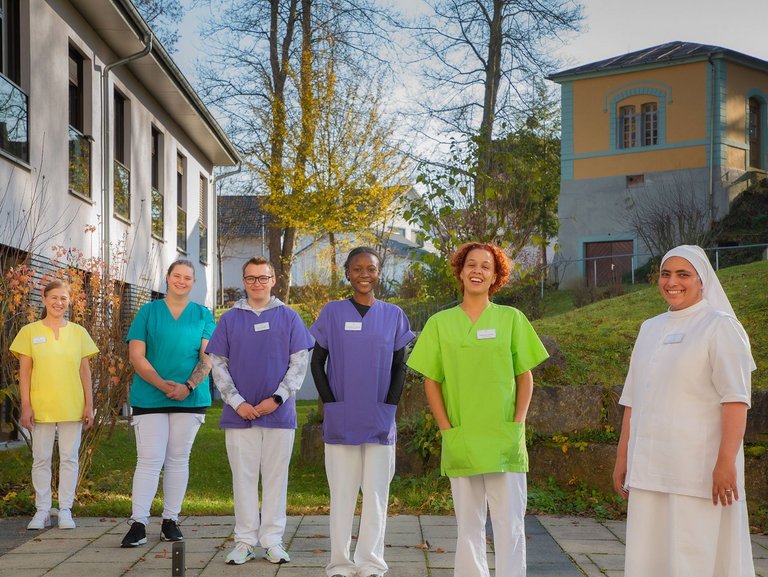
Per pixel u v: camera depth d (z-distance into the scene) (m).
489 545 6.66
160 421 6.60
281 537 6.18
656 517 4.17
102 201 14.36
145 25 14.05
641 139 30.73
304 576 5.70
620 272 26.72
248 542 6.06
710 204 28.64
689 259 4.21
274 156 29.47
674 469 4.08
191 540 6.70
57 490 8.39
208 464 10.67
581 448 8.44
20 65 11.40
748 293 12.23
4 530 7.11
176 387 6.54
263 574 5.74
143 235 16.94
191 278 6.77
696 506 4.05
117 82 15.19
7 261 10.30
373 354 5.54
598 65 31.39
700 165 29.58
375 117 29.69
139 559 6.13
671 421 4.11
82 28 13.45
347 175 29.34
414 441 9.07
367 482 5.53
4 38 11.16
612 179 30.77
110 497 8.54
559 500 8.16
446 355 4.91
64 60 12.67
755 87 30.69
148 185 17.31
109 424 10.75
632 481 4.21
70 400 7.20
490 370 4.84
